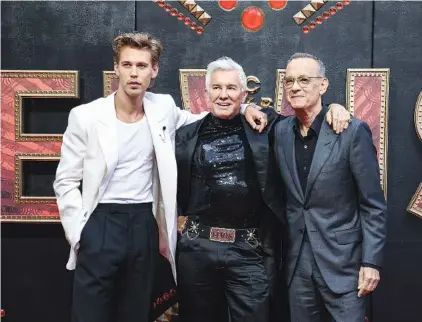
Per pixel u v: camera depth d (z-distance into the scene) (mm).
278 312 2607
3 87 3174
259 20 3184
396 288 3178
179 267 2611
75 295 2490
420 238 3164
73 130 2521
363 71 3121
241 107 2623
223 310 2672
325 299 2391
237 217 2547
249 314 2518
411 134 3168
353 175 2375
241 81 2531
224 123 2598
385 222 2363
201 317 2605
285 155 2473
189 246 2584
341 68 3168
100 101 2562
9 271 3254
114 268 2477
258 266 2561
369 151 2377
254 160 2529
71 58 3223
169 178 2549
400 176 3172
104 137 2482
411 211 3127
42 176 3260
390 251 3180
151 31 3205
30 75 3170
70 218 2502
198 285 2570
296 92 2393
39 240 3250
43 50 3227
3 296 3264
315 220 2391
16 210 3188
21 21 3225
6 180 3186
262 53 3188
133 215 2510
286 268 2477
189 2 3182
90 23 3217
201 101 3154
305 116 2443
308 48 3176
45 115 3242
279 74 3146
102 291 2473
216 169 2541
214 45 3193
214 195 2533
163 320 3205
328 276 2363
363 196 2359
